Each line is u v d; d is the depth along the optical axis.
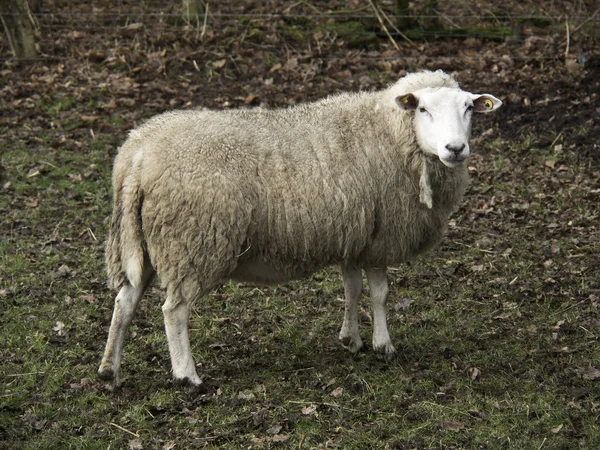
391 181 6.34
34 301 7.88
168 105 12.55
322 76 13.32
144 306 7.82
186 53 13.93
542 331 7.16
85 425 5.95
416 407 5.99
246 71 13.55
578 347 6.79
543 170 10.45
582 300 7.62
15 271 8.45
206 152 6.02
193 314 7.75
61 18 15.44
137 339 7.24
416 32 14.57
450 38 14.56
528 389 6.20
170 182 5.96
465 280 8.20
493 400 6.06
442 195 6.52
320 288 8.16
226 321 7.59
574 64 12.97
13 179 10.48
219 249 6.04
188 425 5.89
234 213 5.99
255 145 6.16
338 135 6.34
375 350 6.79
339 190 6.19
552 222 9.20
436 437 5.64
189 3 14.92
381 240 6.45
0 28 14.75
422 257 8.67
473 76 13.01
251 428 5.83
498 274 8.26
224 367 6.77
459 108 6.18
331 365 6.75
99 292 8.13
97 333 7.34
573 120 11.48
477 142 11.20
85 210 9.81
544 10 14.95
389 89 6.59
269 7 15.78
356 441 5.61
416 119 6.27
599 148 10.75
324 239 6.26
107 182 10.45
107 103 12.66
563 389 6.15
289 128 6.35
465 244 8.91
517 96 12.23
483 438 5.61
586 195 9.66
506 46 14.08
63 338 7.22
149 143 6.12
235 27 14.77
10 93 12.91
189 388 6.29
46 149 11.29
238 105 12.44
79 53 14.04
